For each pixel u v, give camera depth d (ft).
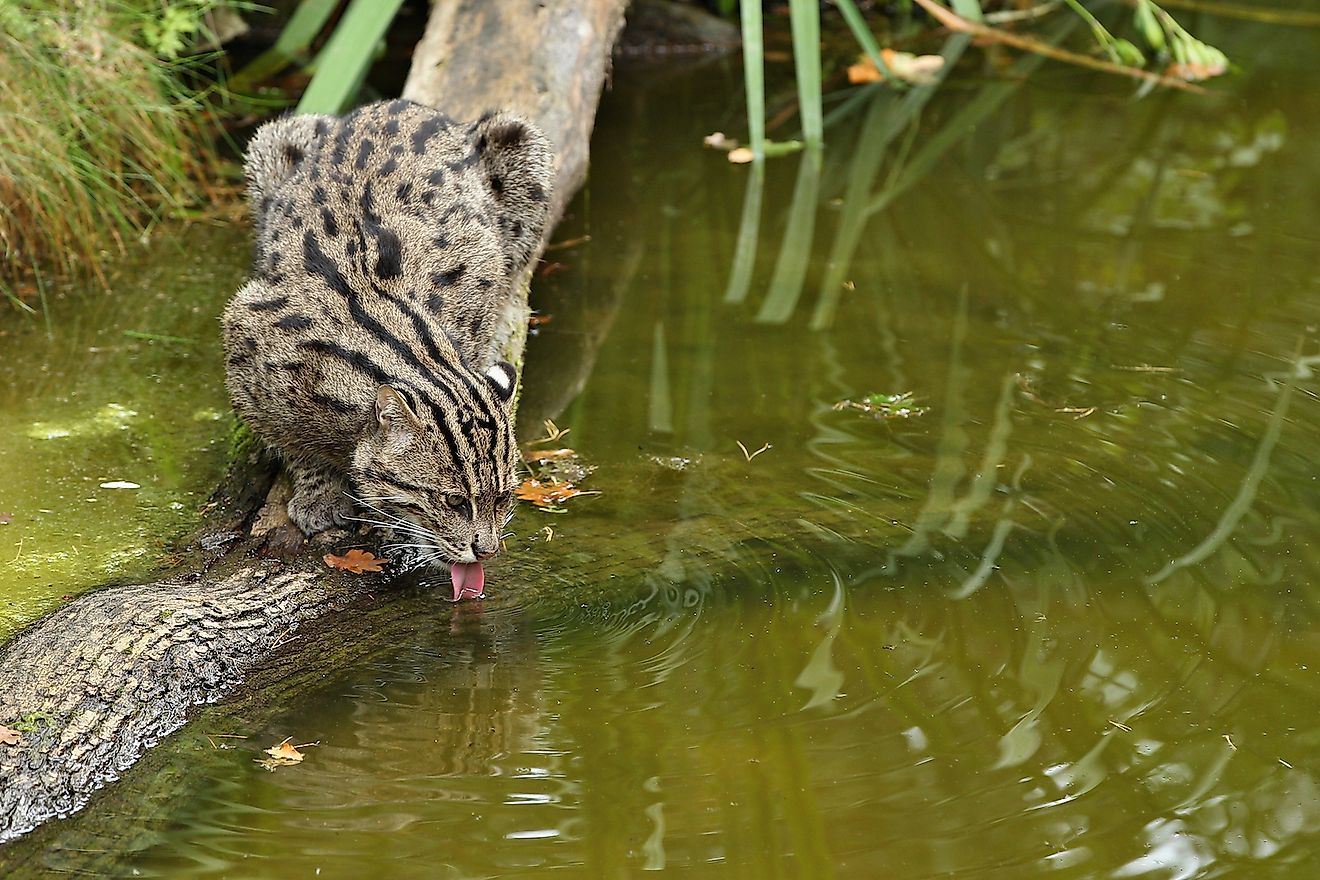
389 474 29.27
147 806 23.47
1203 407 36.35
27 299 41.91
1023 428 35.76
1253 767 24.52
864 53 64.59
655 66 63.26
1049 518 32.12
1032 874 21.98
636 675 27.07
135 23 48.19
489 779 24.23
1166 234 46.39
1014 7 69.87
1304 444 34.65
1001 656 27.50
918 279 43.86
